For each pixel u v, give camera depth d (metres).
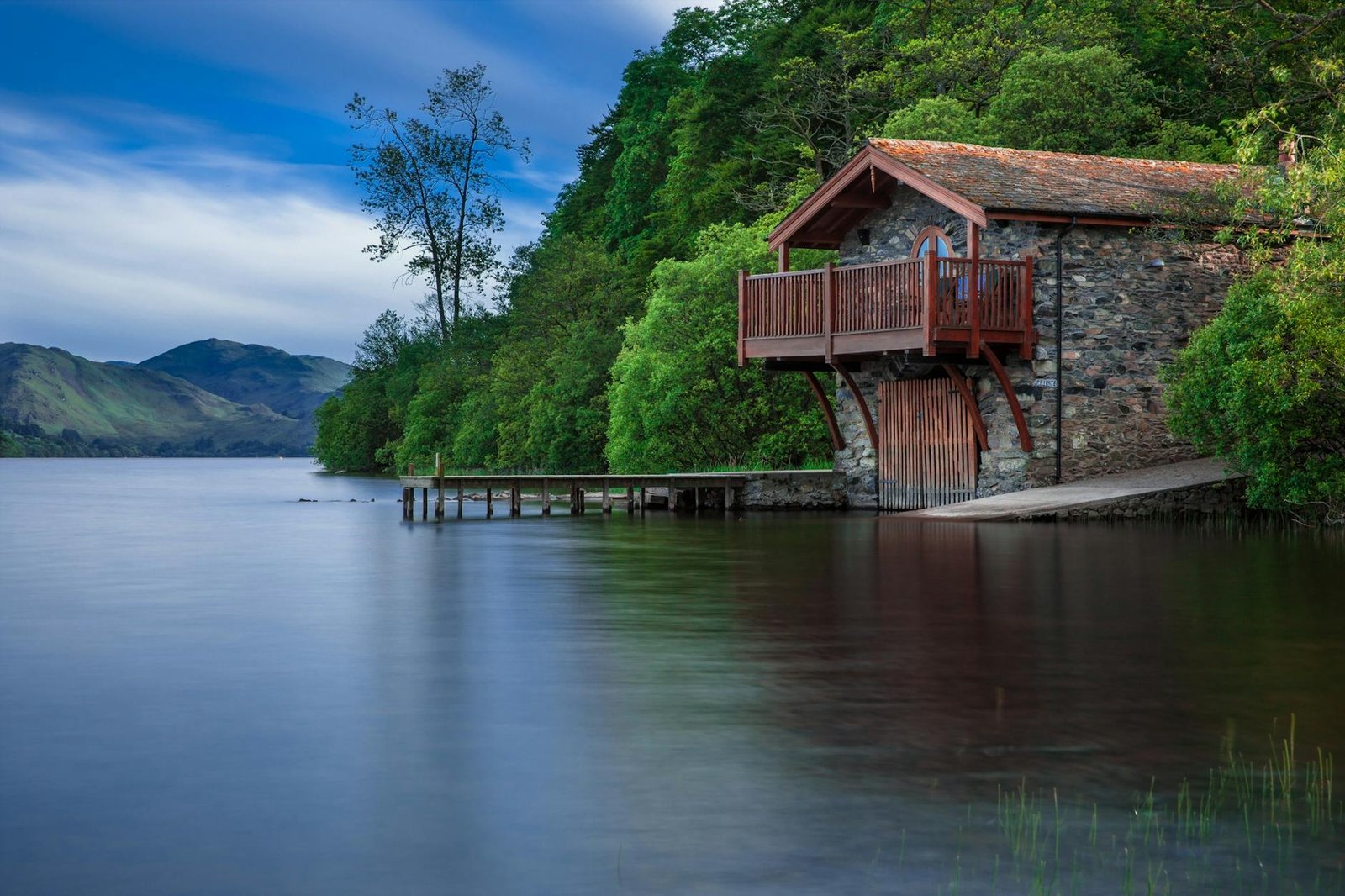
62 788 5.89
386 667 8.96
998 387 25.92
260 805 5.61
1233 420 21.97
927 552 17.78
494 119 71.38
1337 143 22.11
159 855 4.98
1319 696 7.87
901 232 27.67
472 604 12.61
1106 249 25.55
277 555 19.33
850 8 52.94
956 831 5.23
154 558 19.06
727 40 66.25
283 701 7.80
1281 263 26.14
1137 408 25.80
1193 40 44.75
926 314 24.06
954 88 42.47
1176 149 38.44
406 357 86.38
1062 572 15.12
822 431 34.53
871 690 8.09
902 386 28.62
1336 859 4.94
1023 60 38.84
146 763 6.32
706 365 36.16
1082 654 9.41
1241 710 7.47
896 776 6.05
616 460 38.28
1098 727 7.04
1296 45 39.97
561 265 59.25
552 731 6.97
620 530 23.88
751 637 10.29
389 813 5.49
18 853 5.01
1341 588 13.37
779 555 17.81
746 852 4.99
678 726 7.07
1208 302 26.20
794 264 35.34
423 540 22.11
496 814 5.48
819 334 26.95
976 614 11.56
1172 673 8.66
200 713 7.48
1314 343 20.34
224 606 12.70
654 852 4.99
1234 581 14.06
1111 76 38.78
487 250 71.94
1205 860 4.92
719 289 36.62
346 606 12.58
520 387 57.66
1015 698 7.83
